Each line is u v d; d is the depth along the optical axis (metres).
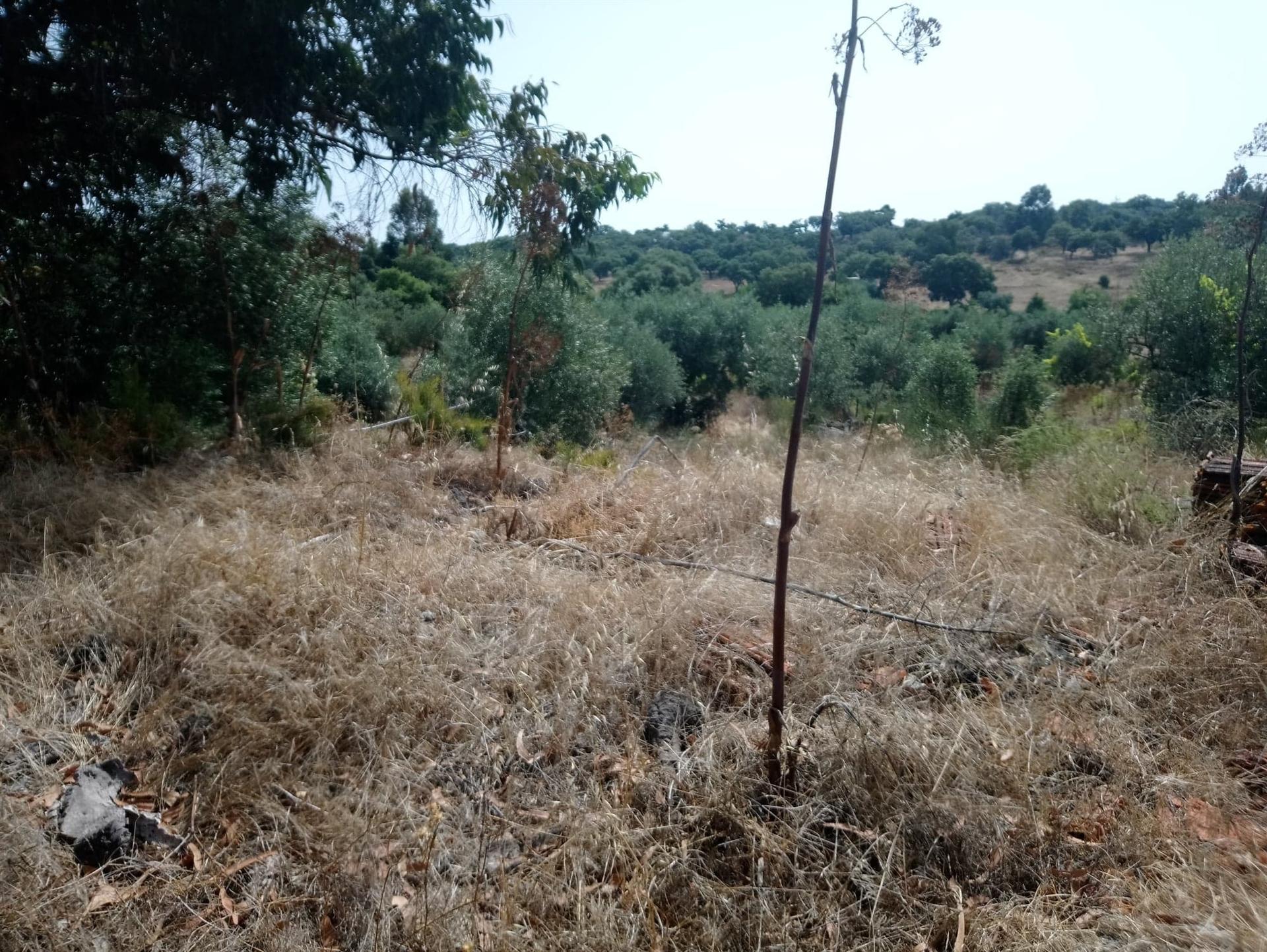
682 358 21.44
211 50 5.57
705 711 2.94
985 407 11.30
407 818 2.43
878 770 2.54
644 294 24.86
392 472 5.64
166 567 3.48
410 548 4.17
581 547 4.48
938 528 4.81
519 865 2.32
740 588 3.88
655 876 2.22
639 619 3.49
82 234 6.34
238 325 7.23
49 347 6.32
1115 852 2.35
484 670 3.15
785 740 2.70
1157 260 11.52
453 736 2.83
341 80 6.27
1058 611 3.74
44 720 2.80
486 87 6.85
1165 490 5.27
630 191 7.48
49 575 3.60
